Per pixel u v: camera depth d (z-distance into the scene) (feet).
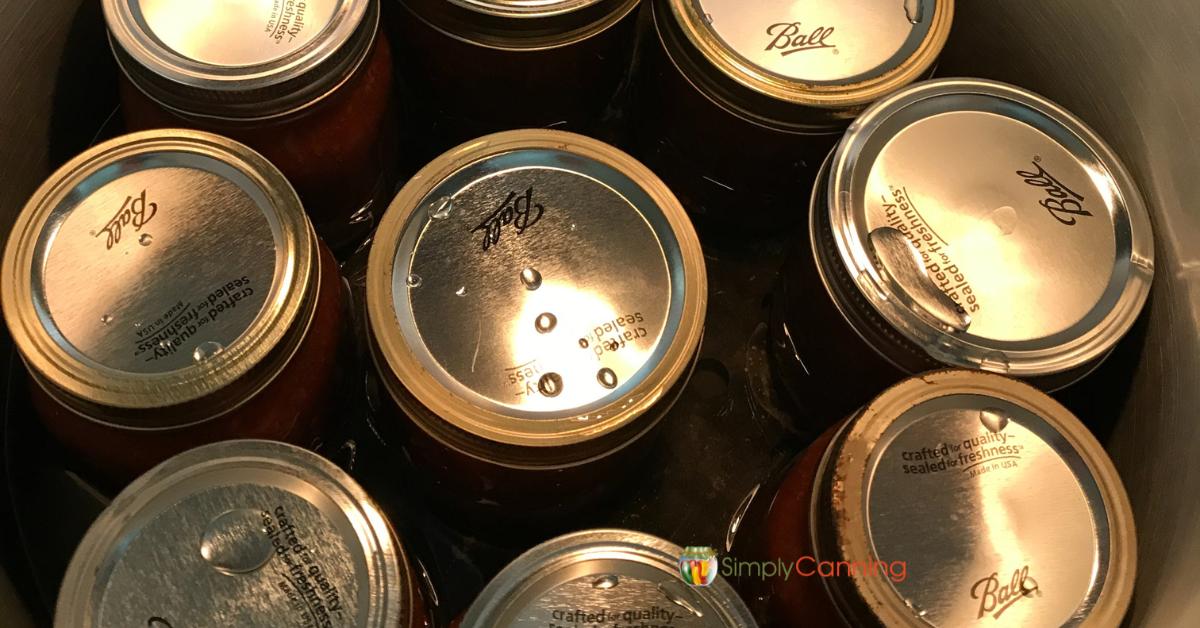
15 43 0.97
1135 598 0.84
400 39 1.01
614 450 0.85
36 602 0.93
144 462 0.85
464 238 0.89
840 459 0.78
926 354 0.86
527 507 0.90
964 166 0.93
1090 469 0.81
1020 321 0.88
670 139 1.06
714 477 1.05
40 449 0.98
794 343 0.98
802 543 0.81
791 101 0.94
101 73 1.11
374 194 1.07
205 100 0.89
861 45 0.99
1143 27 0.95
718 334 1.11
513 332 0.86
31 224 0.85
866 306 0.87
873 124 0.93
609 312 0.87
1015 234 0.91
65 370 0.81
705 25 0.96
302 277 0.85
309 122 0.93
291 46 0.91
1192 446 0.85
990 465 0.80
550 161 0.92
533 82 1.00
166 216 0.87
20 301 0.83
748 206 1.08
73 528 0.96
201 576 0.76
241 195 0.88
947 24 1.01
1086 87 1.02
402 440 0.90
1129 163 0.97
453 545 1.00
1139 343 0.96
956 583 0.77
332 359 0.91
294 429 0.89
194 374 0.81
